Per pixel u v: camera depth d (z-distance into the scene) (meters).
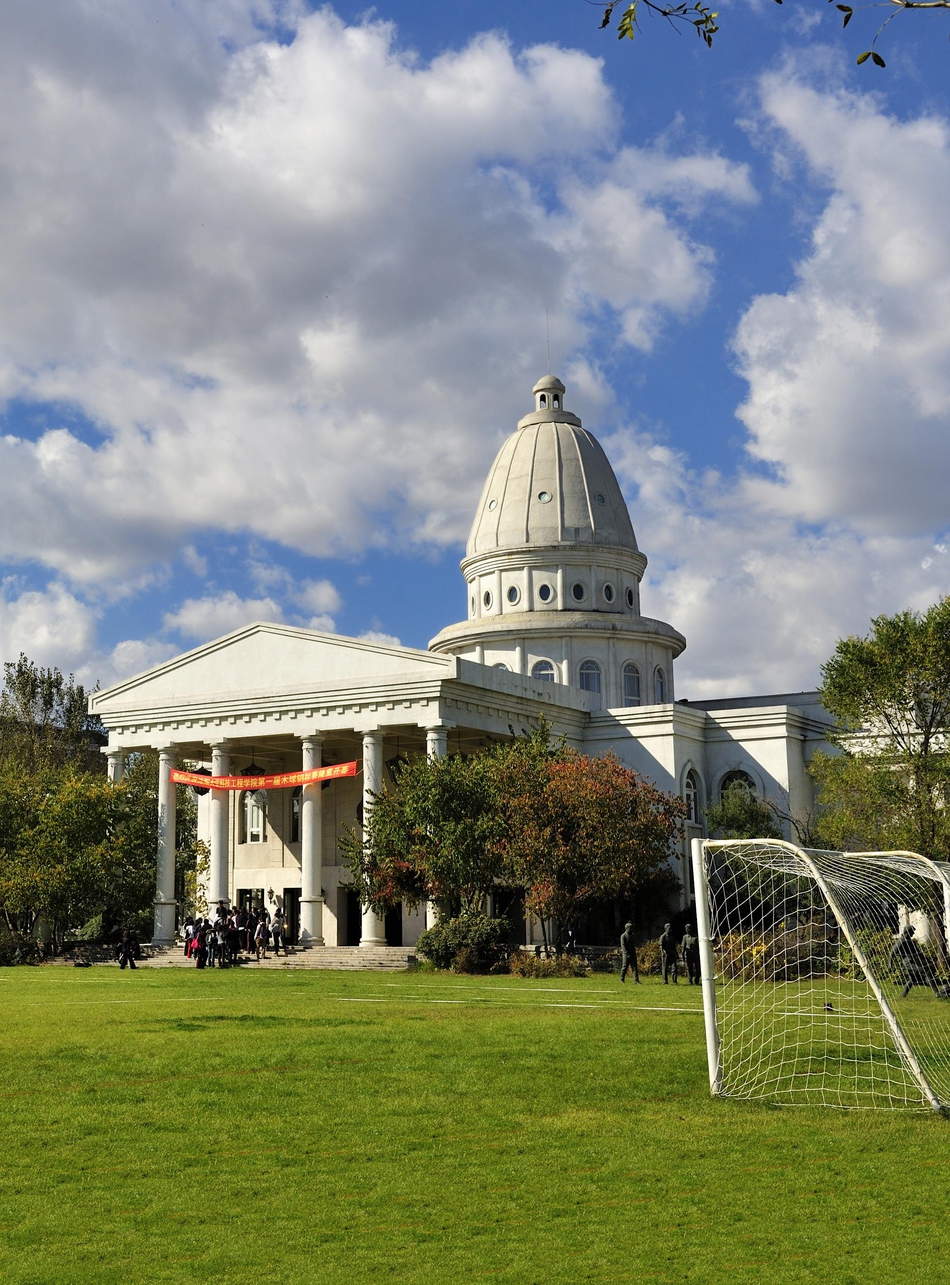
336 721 63.53
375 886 54.28
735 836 59.28
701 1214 13.90
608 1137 17.38
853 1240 12.91
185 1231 13.58
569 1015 29.05
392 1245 13.00
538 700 68.38
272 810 74.00
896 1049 22.78
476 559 84.81
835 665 52.12
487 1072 21.48
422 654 61.84
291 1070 21.89
